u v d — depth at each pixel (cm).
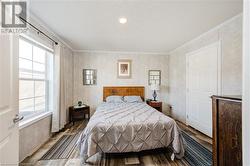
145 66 518
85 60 495
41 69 307
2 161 112
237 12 231
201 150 257
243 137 67
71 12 231
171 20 259
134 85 514
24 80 249
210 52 312
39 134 274
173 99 495
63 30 310
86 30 309
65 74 403
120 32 321
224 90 275
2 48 112
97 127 221
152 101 484
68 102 439
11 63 124
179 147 226
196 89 364
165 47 452
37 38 261
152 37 355
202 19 256
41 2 202
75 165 211
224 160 134
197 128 361
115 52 507
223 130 135
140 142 227
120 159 228
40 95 302
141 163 217
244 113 66
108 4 208
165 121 241
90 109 497
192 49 380
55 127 327
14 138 130
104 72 503
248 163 64
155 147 231
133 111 319
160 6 212
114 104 417
